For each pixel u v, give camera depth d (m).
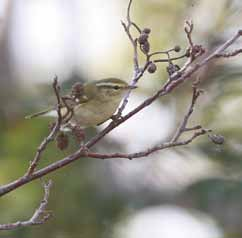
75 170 14.86
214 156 14.19
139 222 15.27
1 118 15.16
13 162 15.20
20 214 14.83
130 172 15.08
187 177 14.69
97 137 7.39
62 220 14.77
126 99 7.64
